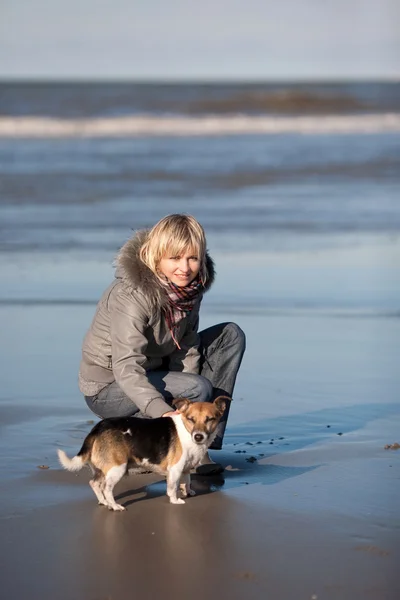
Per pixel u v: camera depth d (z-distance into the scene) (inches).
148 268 320.5
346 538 266.7
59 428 392.5
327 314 660.1
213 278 339.6
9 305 672.4
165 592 230.8
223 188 1228.5
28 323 620.4
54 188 1198.3
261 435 390.3
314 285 748.6
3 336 581.9
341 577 239.1
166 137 1851.6
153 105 2393.0
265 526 277.9
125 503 302.2
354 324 632.4
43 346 559.5
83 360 342.6
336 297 710.5
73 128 1974.7
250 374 501.7
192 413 300.0
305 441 380.8
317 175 1353.3
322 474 333.4
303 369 512.7
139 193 1175.6
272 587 233.5
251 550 258.7
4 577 238.8
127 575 241.3
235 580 238.1
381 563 248.4
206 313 653.3
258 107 2412.6
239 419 415.8
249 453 362.9
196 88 2827.3
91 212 1041.5
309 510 292.2
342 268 815.7
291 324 629.3
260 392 464.8
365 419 416.5
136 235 331.0
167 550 259.0
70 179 1273.4
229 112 2327.8
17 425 395.9
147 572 243.4
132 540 266.7
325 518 284.2
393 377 497.0
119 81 3646.7
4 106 2321.6
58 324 618.8
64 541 265.1
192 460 303.3
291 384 481.1
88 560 251.1
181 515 289.4
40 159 1469.0
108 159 1485.0
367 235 962.1
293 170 1395.2
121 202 1106.7
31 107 2317.9
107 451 293.3
